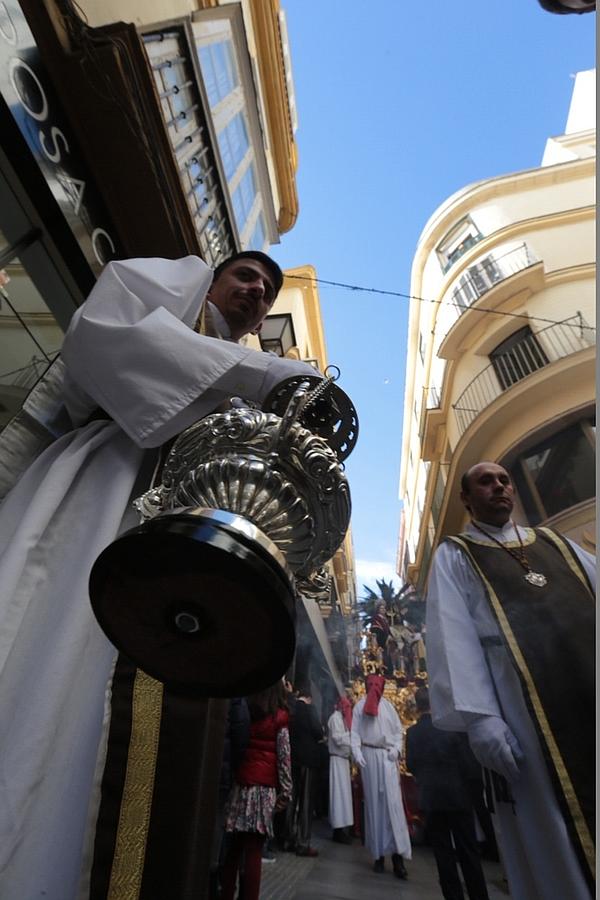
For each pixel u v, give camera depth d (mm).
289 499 631
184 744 711
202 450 705
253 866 1952
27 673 701
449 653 1521
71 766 688
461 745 2080
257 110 7102
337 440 794
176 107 4293
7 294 2682
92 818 645
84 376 860
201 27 5328
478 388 9773
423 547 11211
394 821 2852
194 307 986
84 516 871
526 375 9055
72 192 2852
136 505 779
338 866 2750
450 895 1864
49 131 2738
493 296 9883
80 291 2926
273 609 468
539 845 1271
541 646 1452
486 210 11508
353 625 4074
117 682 727
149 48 3857
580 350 8336
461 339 10438
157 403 790
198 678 552
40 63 2740
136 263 985
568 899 1176
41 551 816
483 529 1939
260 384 817
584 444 7695
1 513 875
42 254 2830
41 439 1060
